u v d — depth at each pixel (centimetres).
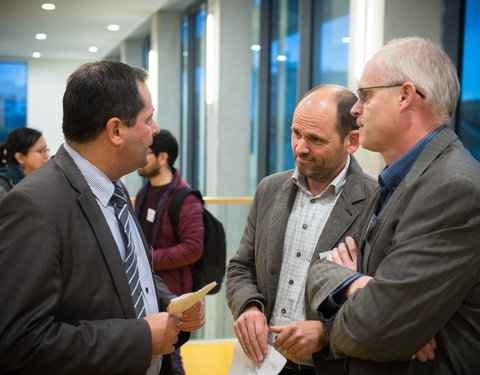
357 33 334
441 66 112
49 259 107
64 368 105
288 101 528
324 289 118
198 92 857
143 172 256
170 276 253
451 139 111
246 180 638
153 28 929
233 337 331
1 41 1199
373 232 119
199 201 258
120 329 112
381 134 117
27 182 113
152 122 132
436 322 102
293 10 507
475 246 99
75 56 1441
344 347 109
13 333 102
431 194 103
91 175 123
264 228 161
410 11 309
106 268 117
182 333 142
